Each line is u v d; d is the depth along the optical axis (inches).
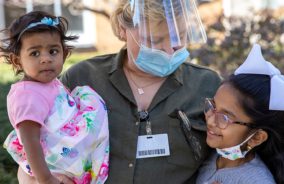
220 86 97.9
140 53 100.7
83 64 109.9
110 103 104.2
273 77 94.6
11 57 92.9
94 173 97.3
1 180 152.9
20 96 89.7
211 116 96.7
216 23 258.5
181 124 100.7
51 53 91.4
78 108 98.2
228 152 96.6
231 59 247.4
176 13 99.0
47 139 91.7
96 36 454.6
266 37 251.8
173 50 101.0
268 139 97.0
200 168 104.3
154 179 100.1
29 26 89.7
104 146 98.2
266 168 98.2
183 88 105.2
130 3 100.9
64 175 94.3
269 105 93.2
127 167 100.0
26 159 92.7
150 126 101.7
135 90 104.9
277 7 418.3
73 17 439.2
